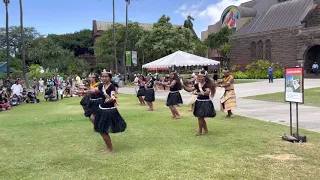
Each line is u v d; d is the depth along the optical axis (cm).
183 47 4753
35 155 656
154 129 898
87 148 704
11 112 1520
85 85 970
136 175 518
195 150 657
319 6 4072
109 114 651
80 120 1111
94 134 852
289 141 714
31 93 2069
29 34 7919
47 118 1198
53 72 4816
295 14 4372
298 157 595
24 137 838
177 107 1423
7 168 574
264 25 4728
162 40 4672
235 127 895
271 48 4506
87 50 9344
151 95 1332
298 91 705
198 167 548
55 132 895
